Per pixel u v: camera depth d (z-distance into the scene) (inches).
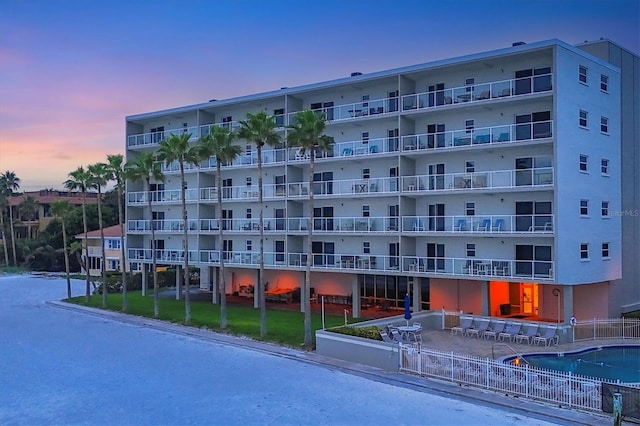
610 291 1364.4
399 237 1422.2
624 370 969.5
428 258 1362.0
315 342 1177.4
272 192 1685.5
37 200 4001.0
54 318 1615.4
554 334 1140.5
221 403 816.3
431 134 1379.2
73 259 3309.5
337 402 814.5
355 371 988.6
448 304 1476.4
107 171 1841.8
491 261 1268.5
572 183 1235.2
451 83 1409.9
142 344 1233.4
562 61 1209.4
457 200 1390.3
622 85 1443.2
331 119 1581.0
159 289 2272.4
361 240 1561.3
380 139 1483.8
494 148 1294.3
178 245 1958.7
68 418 759.1
